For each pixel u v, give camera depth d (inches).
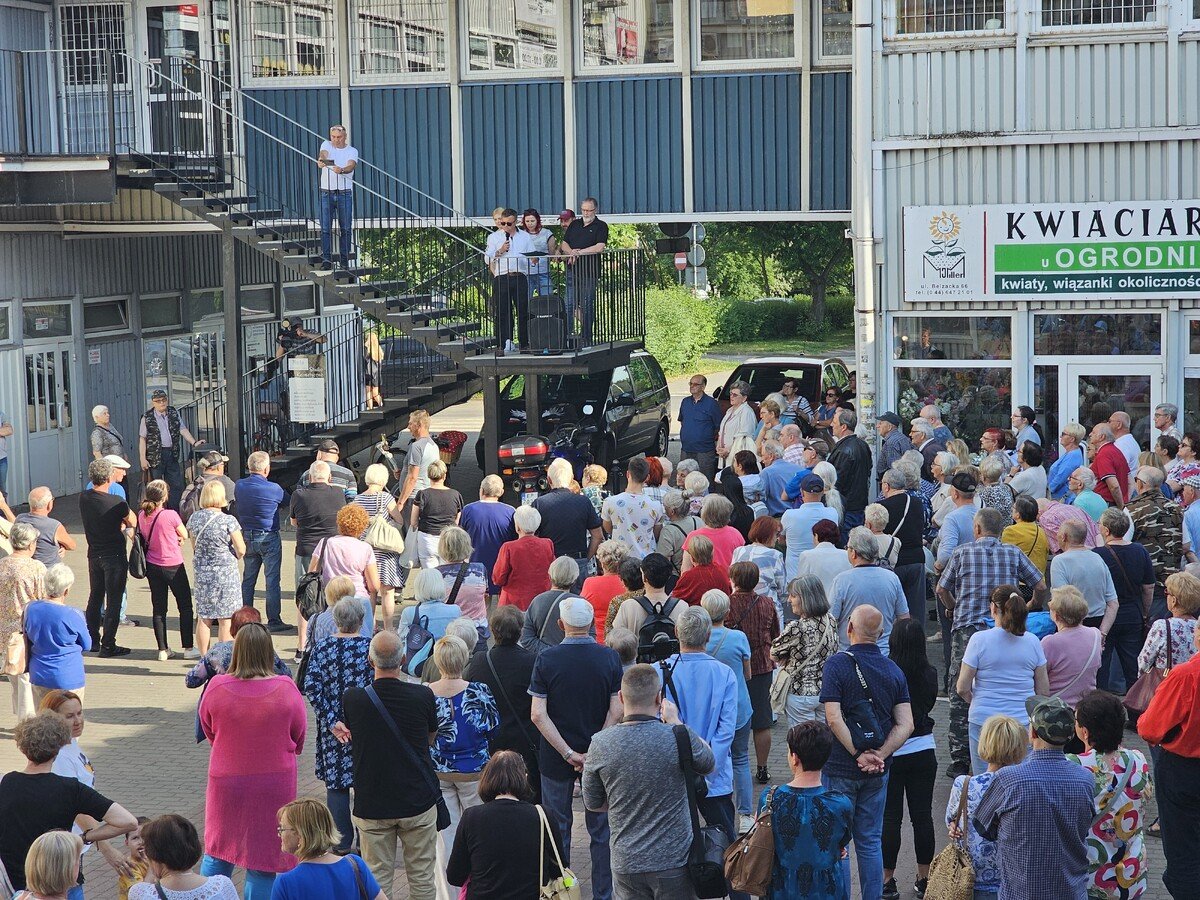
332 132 1106.1
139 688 725.3
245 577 812.6
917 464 653.9
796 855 350.0
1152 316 952.3
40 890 314.0
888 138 979.9
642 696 373.7
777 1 1114.1
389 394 1203.9
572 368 1030.4
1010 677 460.8
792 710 494.9
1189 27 919.7
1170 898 444.1
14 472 1251.2
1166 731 413.7
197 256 1498.5
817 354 2800.2
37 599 598.5
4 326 1235.2
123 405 1392.7
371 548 660.7
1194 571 600.1
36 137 1255.5
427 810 411.8
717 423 1037.2
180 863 320.8
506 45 1173.7
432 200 1196.5
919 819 444.1
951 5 960.9
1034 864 341.7
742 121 1133.1
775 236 2970.0
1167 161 934.4
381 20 1191.6
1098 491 759.7
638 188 1159.6
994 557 547.5
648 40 1144.2
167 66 1243.8
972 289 977.5
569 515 679.1
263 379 1224.8
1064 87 947.3
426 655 502.9
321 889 328.2
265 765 412.8
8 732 656.4
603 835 427.8
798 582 496.7
